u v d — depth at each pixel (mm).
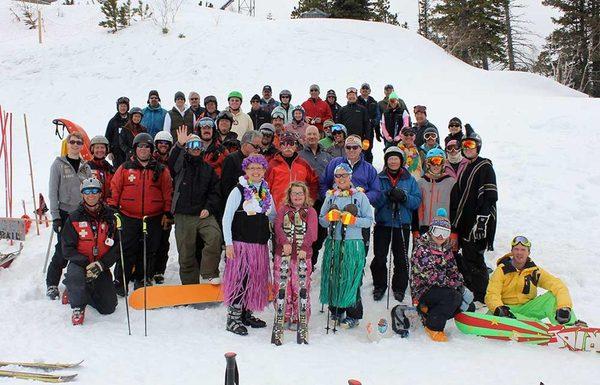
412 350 4316
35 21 22375
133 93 16953
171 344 4312
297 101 16531
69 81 17297
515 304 4934
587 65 37125
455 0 35438
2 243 7031
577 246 6852
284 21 24094
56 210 5484
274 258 4859
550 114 12906
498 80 21188
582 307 5262
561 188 8719
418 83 19078
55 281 5457
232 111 7680
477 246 5387
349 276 4730
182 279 5539
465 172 5441
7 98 15836
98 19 23484
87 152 6672
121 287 5508
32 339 4316
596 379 3775
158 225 5621
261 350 4227
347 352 4246
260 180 4801
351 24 23859
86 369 3748
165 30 21484
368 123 8695
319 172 5992
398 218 5375
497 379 3754
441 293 4660
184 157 5398
